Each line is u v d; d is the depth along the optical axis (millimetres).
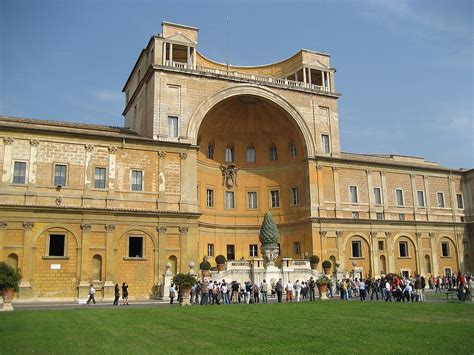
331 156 51375
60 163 38938
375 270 51188
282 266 42625
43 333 16641
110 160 40656
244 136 54844
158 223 41062
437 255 56281
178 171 42969
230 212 53594
